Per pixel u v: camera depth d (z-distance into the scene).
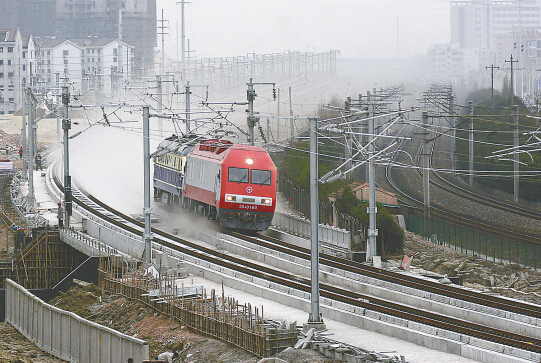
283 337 49.09
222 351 50.88
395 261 89.88
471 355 45.12
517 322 53.19
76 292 74.12
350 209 105.50
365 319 53.47
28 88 118.75
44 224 97.19
